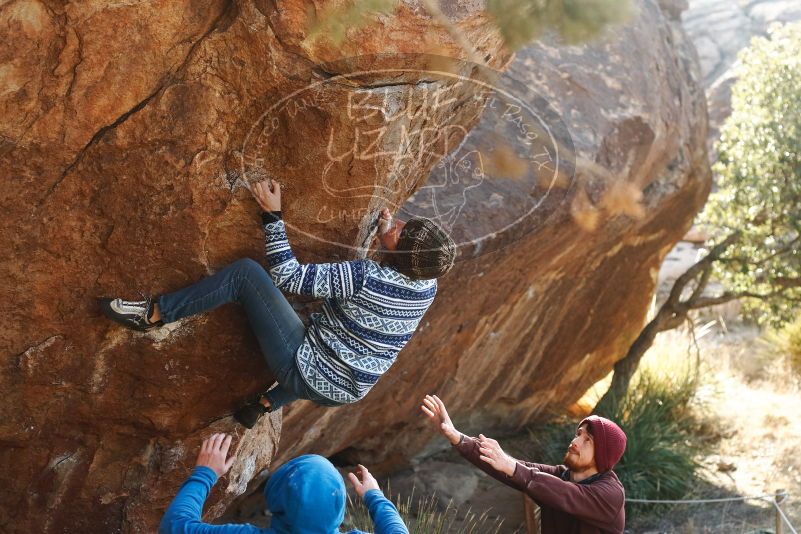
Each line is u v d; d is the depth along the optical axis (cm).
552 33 629
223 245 308
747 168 794
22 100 271
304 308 352
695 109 746
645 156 629
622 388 768
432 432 719
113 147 283
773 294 791
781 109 785
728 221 807
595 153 575
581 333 769
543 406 812
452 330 599
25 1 260
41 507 357
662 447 700
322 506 242
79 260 300
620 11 267
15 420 332
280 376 314
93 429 348
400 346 313
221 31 270
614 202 346
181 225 298
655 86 664
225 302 309
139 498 362
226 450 288
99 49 269
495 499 688
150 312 305
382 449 698
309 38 263
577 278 689
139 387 336
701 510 661
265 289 307
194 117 281
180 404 343
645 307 855
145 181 289
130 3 265
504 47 308
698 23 1805
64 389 329
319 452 617
